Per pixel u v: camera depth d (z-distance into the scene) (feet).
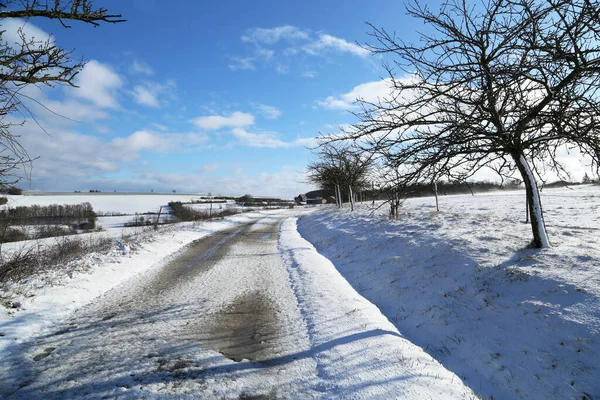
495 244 23.61
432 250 26.03
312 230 59.11
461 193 89.15
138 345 14.90
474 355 14.19
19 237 43.70
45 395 11.01
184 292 23.38
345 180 71.61
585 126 14.56
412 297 20.94
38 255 29.50
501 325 15.08
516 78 14.64
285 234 57.52
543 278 16.70
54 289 21.15
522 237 24.48
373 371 12.18
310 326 16.97
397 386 11.13
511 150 19.07
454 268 21.74
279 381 12.04
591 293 14.11
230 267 31.45
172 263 33.45
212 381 11.95
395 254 28.76
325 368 12.76
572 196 53.16
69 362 13.28
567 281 15.64
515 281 17.56
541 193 64.95
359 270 29.30
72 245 37.24
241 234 58.90
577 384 10.87
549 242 21.36
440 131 16.75
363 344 14.34
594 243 20.48
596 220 28.99
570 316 13.42
